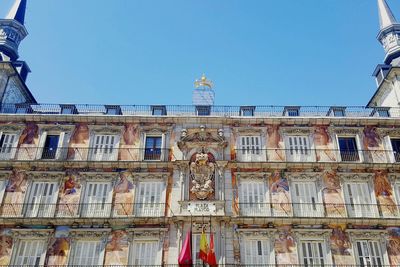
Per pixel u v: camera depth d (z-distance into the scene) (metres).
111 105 42.41
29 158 37.62
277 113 42.38
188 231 33.22
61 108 42.31
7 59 49.88
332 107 42.22
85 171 36.72
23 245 33.31
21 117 39.72
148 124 39.81
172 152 38.12
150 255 32.81
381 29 53.41
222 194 35.28
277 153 38.12
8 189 35.91
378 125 40.03
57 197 35.44
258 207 35.06
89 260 32.62
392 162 37.25
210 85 46.09
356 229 33.66
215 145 38.16
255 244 33.31
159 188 36.16
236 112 42.09
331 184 36.38
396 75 45.22
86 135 39.22
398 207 35.19
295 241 33.31
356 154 38.47
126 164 36.97
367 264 32.53
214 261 30.59
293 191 36.00
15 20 53.38
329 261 32.34
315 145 38.66
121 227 33.84
